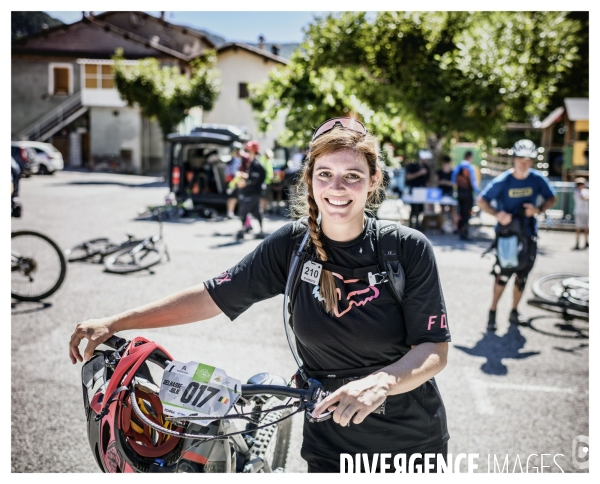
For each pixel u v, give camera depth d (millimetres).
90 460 3498
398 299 1976
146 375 2154
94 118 34875
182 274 8320
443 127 16062
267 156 15633
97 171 34781
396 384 1781
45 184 24156
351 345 2008
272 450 2623
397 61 16406
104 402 1955
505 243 6121
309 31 16844
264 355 5234
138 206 17172
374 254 1984
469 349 5652
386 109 16750
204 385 1901
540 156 22875
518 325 6469
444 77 15844
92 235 11797
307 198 2014
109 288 7430
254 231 12773
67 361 4984
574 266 10250
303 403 1836
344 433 2086
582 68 22641
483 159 21547
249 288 2154
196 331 5871
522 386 4762
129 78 31141
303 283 2039
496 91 15570
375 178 2010
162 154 36219
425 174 13930
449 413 4250
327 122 2014
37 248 7129
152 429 2121
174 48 37781
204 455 1920
